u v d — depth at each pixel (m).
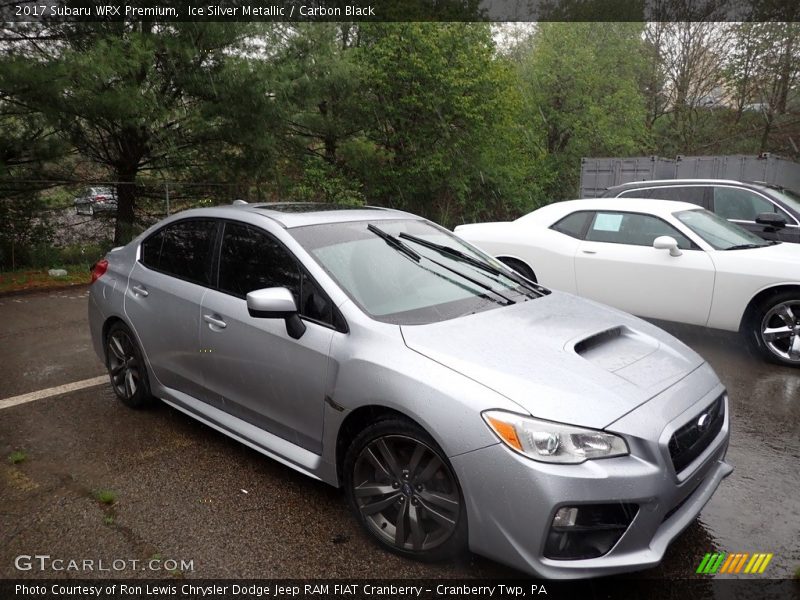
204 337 3.75
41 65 9.54
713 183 8.43
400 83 18.73
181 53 11.04
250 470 3.70
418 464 2.74
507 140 22.88
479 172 21.38
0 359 5.96
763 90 27.11
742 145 28.62
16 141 10.41
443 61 18.61
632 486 2.39
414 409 2.65
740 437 4.20
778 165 13.13
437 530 2.73
